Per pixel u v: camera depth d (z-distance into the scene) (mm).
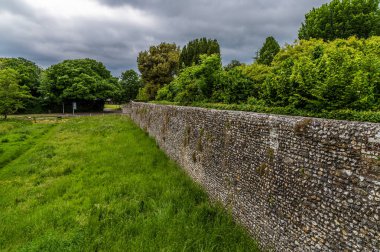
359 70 9180
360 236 4918
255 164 8258
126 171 14695
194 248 7648
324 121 5844
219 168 10625
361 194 4922
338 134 5426
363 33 23953
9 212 10164
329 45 17391
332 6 25406
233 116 9656
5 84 40000
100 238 8180
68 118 45250
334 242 5445
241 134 9102
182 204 10438
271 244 7414
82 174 14250
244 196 8844
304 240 6238
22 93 43281
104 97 65938
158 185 12484
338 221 5371
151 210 10148
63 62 67000
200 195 11703
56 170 14844
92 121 38562
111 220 9383
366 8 24031
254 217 8250
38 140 24578
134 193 11594
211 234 8273
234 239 8117
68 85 61656
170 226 8680
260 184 7961
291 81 11391
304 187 6266
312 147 6051
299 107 11008
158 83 48281
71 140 23484
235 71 19609
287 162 6840
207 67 20281
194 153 13281
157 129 21734
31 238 8398
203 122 12352
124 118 42750
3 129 29203
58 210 10164
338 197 5387
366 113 7078
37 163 16359
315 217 5934
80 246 7797
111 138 23672
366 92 9000
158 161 16703
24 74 60406
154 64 48250
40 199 11305
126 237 8367
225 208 10039
